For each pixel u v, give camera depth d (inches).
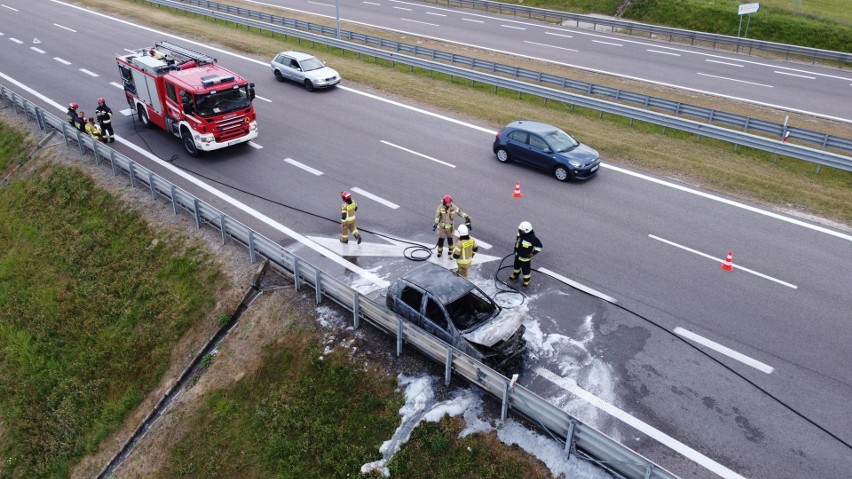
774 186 767.1
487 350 450.0
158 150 871.7
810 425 420.8
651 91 1157.1
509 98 1111.6
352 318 530.9
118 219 723.4
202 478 467.8
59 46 1409.9
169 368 566.6
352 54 1378.0
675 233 661.9
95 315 640.4
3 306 705.6
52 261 723.4
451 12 1795.0
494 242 646.5
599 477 382.3
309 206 720.3
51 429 573.9
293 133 940.0
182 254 647.8
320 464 442.6
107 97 1087.6
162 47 964.6
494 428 422.9
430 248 638.5
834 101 1110.4
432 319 481.7
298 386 492.7
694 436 412.5
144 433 527.2
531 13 1744.6
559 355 487.5
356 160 845.8
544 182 784.3
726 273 589.6
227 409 500.7
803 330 510.6
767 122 904.9
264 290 583.8
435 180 788.0
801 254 622.2
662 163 837.2
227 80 810.8
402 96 1112.2
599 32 1587.1
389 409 453.4
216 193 749.9
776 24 1470.2
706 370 470.0
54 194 808.9
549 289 568.7
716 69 1291.8
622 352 489.4
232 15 1609.3
